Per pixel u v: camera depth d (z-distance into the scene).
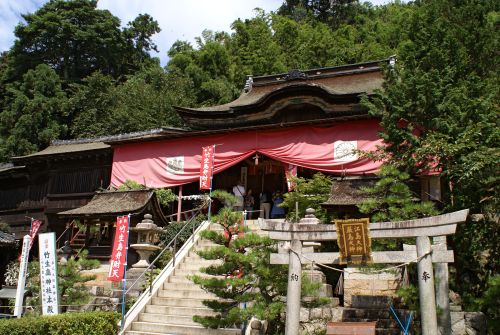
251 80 31.25
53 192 27.69
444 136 13.47
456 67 16.47
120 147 25.59
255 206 24.94
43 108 40.38
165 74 43.22
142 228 16.34
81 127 39.38
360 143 20.23
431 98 14.38
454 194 13.84
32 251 26.98
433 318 8.51
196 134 23.38
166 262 16.42
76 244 23.06
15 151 38.50
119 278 13.49
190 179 23.28
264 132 22.22
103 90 41.66
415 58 16.78
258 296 10.73
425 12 19.58
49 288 12.91
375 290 12.44
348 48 44.47
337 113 23.27
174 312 13.16
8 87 46.41
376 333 11.06
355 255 9.38
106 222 18.86
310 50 45.53
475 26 20.92
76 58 51.78
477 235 13.16
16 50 49.97
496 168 12.62
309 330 11.64
